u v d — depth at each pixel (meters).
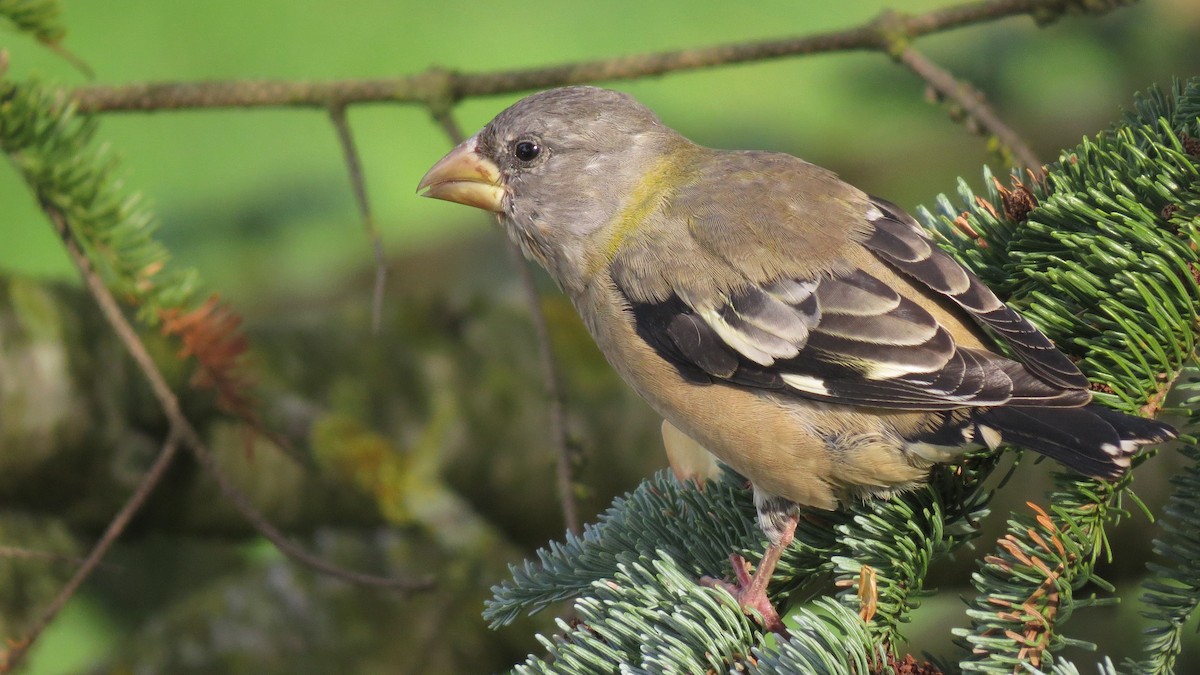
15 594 10.61
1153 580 5.35
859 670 5.12
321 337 11.25
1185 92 6.45
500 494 11.30
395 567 11.02
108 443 10.21
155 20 15.27
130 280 7.73
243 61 15.09
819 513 6.64
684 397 6.76
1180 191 5.94
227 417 10.46
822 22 15.95
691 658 5.29
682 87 15.52
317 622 10.80
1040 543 5.23
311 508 10.88
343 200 14.81
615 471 11.27
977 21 9.46
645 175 7.49
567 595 6.22
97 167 7.68
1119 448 5.23
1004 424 5.75
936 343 6.21
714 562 6.32
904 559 5.73
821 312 6.48
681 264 6.94
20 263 14.01
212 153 14.94
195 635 10.73
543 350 8.86
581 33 15.84
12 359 9.81
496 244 15.12
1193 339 5.71
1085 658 10.45
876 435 6.22
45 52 15.12
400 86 9.64
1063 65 14.16
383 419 11.05
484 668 10.85
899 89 15.23
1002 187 6.66
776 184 7.11
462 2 16.30
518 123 7.79
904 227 6.67
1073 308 6.14
